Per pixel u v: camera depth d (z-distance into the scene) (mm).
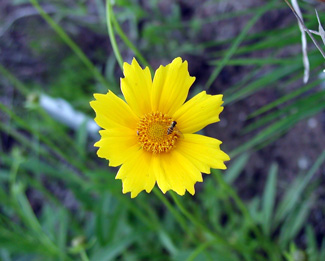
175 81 119
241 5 272
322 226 215
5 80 298
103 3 306
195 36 278
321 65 167
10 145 281
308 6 179
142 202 208
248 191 241
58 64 296
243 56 260
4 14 324
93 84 278
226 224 232
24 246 202
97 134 262
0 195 209
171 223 216
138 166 118
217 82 263
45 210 241
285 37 166
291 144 238
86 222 250
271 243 200
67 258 202
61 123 274
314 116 234
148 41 285
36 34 308
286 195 221
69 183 234
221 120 257
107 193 212
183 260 176
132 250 222
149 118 121
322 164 226
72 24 309
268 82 160
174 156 121
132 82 117
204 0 288
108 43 300
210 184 212
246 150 246
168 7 296
